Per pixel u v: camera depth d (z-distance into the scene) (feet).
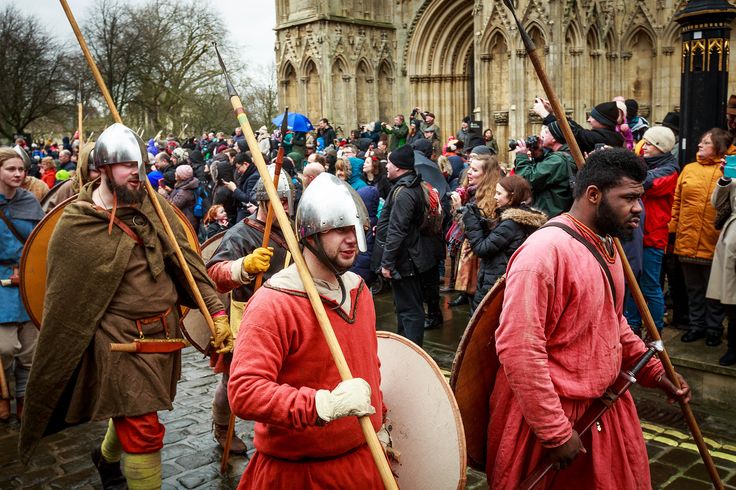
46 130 125.29
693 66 21.33
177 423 16.75
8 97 106.52
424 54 73.00
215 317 11.94
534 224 17.31
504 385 9.12
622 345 9.51
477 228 18.48
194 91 109.29
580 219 8.76
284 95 75.66
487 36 60.75
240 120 8.25
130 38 104.22
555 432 7.98
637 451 8.97
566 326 8.39
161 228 11.76
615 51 61.31
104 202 11.37
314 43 70.64
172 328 11.64
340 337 7.57
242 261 11.91
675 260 20.70
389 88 75.41
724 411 16.57
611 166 8.43
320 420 6.70
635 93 62.39
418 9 72.02
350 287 7.95
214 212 27.89
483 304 8.95
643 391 17.76
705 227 18.53
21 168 16.53
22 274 13.15
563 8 55.72
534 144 19.43
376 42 73.41
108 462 12.31
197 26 108.78
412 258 19.45
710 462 9.84
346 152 36.76
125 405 10.82
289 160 31.53
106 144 10.98
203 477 13.83
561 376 8.38
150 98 107.34
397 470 8.63
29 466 14.70
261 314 7.23
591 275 8.40
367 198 25.52
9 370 20.29
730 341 17.13
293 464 7.48
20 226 16.71
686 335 19.25
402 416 8.79
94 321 10.87
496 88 61.77
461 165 34.42
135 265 11.29
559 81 56.03
